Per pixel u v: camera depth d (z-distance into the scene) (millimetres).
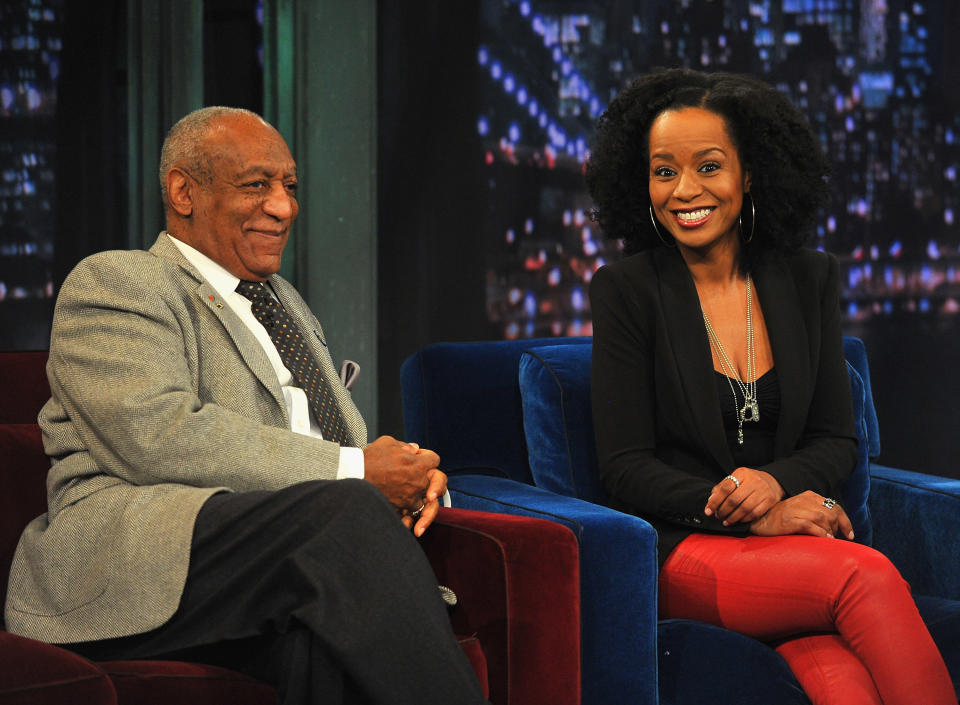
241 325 5328
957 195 11531
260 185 5434
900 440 11695
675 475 5703
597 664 5207
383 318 10906
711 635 5250
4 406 5652
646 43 11352
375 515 4230
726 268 6270
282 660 4145
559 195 11352
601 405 6023
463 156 11008
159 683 3986
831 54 11453
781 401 5922
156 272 5133
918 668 4777
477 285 11133
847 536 5555
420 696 3986
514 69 11070
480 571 4867
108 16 9180
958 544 6066
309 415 5582
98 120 9234
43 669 3646
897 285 11633
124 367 4793
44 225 9203
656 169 6090
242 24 9672
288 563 4172
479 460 6789
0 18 8938
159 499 4605
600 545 5227
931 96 11477
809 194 6234
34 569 4727
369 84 9547
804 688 5000
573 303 11469
